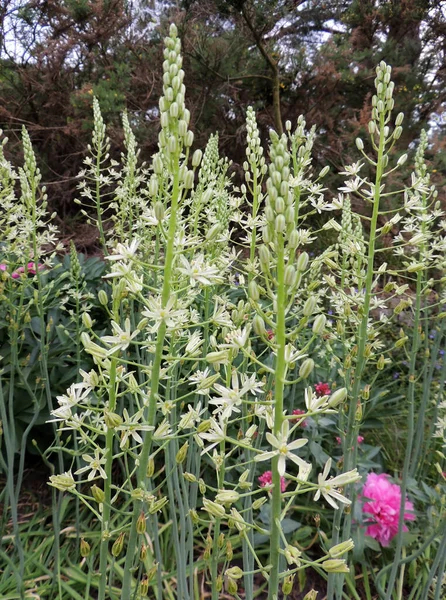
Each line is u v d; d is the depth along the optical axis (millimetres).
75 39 10062
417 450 3057
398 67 10273
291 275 1264
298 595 2912
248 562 2238
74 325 3859
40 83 10312
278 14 8102
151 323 2475
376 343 2371
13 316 2982
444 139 8500
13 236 2957
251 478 2363
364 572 2875
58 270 4266
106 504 1474
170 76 1359
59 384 3529
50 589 2709
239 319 2061
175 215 1420
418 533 2965
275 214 1265
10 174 3125
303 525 3209
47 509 3264
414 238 2176
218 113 9359
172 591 2734
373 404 3592
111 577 2256
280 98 9891
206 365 2582
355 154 8953
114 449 3248
